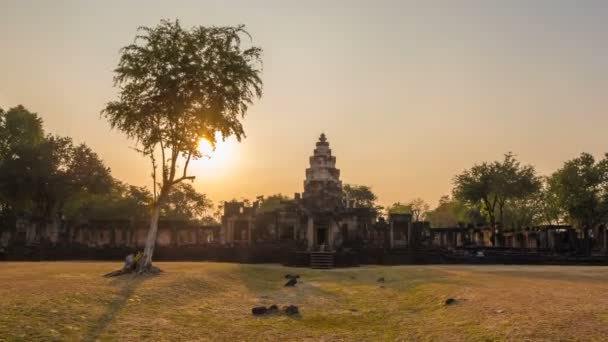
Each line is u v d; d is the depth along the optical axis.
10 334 16.11
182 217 112.00
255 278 37.25
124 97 34.78
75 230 76.19
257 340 18.61
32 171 70.31
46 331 16.92
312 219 65.88
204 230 78.50
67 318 18.69
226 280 33.06
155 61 34.28
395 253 61.62
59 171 75.12
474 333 17.31
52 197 74.44
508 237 75.06
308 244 64.31
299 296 30.06
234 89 35.34
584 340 15.03
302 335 19.59
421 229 71.94
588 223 71.62
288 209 72.62
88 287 24.61
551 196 80.75
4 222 76.69
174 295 25.42
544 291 24.30
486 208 82.44
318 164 75.00
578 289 24.94
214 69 34.94
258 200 74.69
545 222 95.56
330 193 73.75
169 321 20.22
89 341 16.67
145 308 22.00
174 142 35.09
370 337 19.34
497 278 31.69
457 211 109.56
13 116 75.62
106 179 78.00
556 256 56.75
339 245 67.62
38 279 27.48
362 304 27.73
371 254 62.34
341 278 40.50
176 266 40.78
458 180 83.12
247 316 22.81
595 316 17.61
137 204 102.44
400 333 19.44
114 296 23.33
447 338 17.42
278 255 63.62
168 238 76.69
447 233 75.50
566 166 74.25
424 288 28.83
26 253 65.69
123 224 76.38
